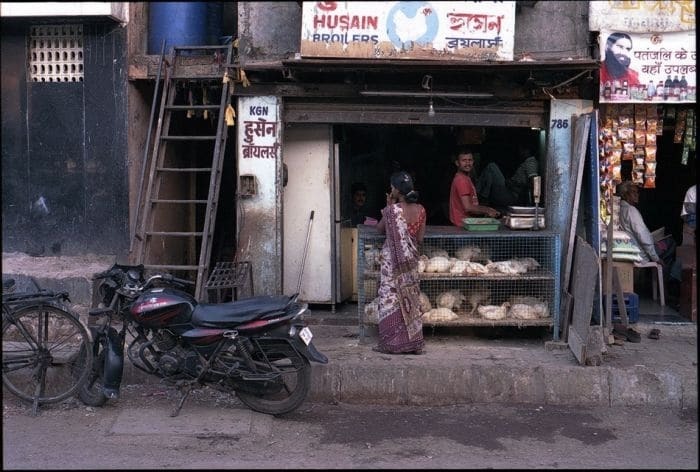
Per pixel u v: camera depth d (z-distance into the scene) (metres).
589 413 5.87
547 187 7.40
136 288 5.54
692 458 4.97
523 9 7.25
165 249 8.41
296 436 5.33
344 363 6.18
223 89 7.20
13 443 5.09
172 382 5.56
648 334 7.27
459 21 6.84
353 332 7.41
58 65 7.65
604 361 6.35
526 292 7.12
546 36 7.28
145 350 5.79
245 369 5.49
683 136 7.69
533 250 7.07
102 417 5.60
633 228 7.96
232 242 9.41
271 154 7.54
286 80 7.43
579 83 7.30
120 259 7.61
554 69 6.75
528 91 7.30
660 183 9.59
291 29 7.38
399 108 7.45
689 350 6.75
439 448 5.13
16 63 7.62
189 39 7.79
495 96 7.34
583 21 7.24
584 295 6.27
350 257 8.50
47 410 5.73
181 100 8.21
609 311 6.79
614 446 5.20
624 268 7.81
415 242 6.61
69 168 7.65
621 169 8.21
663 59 7.07
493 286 7.12
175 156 8.66
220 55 7.42
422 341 6.55
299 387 5.57
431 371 6.08
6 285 5.83
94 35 7.51
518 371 6.09
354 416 5.79
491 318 6.86
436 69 6.82
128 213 7.58
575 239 6.77
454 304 7.00
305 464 4.79
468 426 5.58
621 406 6.03
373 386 6.07
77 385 5.71
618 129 7.39
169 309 5.43
